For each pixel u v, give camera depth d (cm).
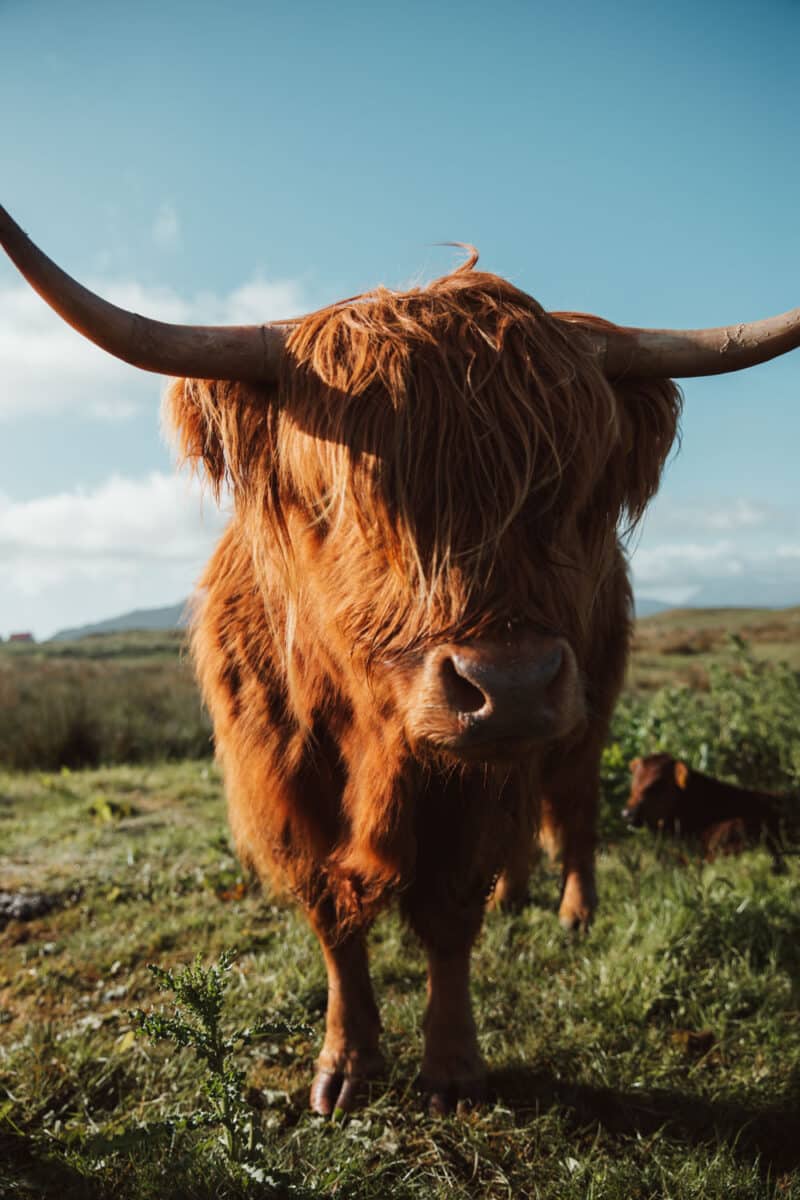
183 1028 212
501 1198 235
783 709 686
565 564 209
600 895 437
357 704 246
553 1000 334
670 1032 313
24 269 189
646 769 555
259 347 232
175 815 653
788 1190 231
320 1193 218
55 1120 266
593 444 218
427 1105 275
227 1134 219
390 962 371
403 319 220
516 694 188
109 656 2861
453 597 197
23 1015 341
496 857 279
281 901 430
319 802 278
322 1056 290
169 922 424
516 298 234
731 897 394
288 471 238
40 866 518
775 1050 296
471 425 204
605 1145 256
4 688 1256
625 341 244
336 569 222
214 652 300
